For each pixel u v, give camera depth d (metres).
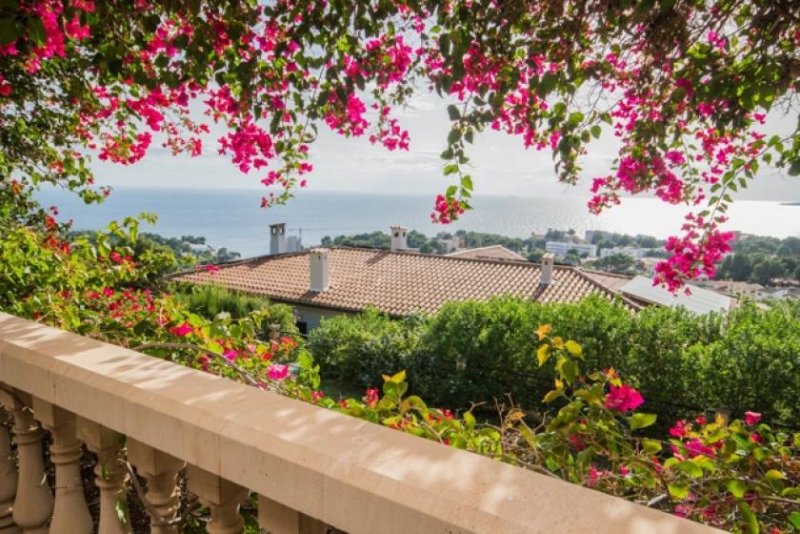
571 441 1.54
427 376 11.00
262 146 3.07
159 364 1.17
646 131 2.64
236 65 2.57
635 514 0.65
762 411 8.45
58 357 1.20
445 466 0.76
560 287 15.09
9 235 2.94
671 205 3.08
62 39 2.40
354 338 12.13
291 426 0.87
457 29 2.25
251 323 2.25
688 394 8.98
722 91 2.08
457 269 17.33
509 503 0.67
